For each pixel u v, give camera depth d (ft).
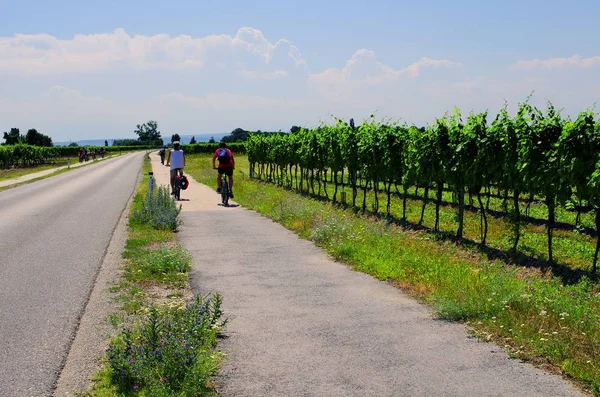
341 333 19.16
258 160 111.45
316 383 14.98
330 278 27.55
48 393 14.28
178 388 14.20
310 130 78.43
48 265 30.37
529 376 15.39
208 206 60.64
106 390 14.33
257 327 19.86
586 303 22.90
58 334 19.02
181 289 25.34
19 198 73.10
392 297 23.95
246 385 14.88
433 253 33.09
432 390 14.49
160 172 136.46
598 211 30.09
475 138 40.01
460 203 41.01
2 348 17.70
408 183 49.49
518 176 36.45
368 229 39.55
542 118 34.24
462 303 21.40
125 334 17.03
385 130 55.88
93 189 87.15
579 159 30.25
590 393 14.28
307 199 67.46
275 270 29.37
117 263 30.71
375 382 15.02
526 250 37.19
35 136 501.15
